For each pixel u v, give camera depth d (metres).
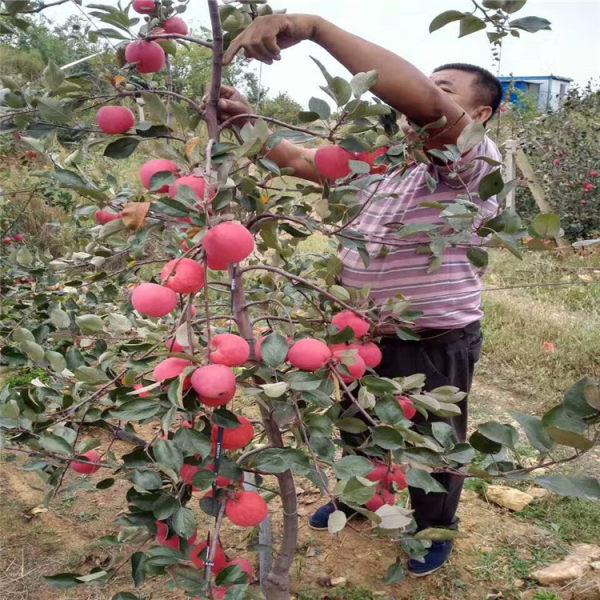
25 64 7.95
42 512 2.88
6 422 1.55
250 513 1.44
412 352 2.26
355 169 1.48
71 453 1.49
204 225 1.21
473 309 2.26
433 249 1.60
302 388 1.39
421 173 2.12
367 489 1.29
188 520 1.32
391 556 2.65
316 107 1.50
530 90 13.52
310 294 2.21
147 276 4.31
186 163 1.38
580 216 8.38
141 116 1.85
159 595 2.40
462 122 1.80
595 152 8.71
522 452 3.49
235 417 1.34
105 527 2.80
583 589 2.44
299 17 1.58
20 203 5.36
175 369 1.24
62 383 1.82
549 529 2.86
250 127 1.50
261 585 2.19
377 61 1.64
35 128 1.53
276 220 1.69
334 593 2.44
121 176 4.97
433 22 1.56
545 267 6.36
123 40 1.66
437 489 1.40
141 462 1.38
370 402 1.62
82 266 2.34
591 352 4.62
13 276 2.86
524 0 1.48
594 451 3.51
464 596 2.45
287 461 1.41
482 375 4.57
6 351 1.74
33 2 1.64
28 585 2.44
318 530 2.83
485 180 1.53
